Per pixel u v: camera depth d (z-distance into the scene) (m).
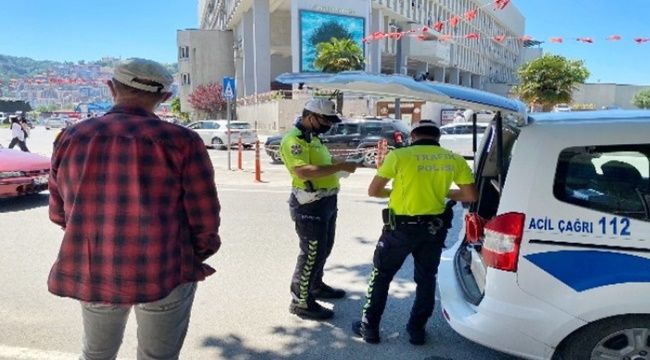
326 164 3.89
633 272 2.55
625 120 2.77
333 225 4.21
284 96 31.81
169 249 2.04
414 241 3.41
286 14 47.47
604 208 2.64
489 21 76.38
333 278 5.05
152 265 1.99
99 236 1.97
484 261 2.89
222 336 3.81
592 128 2.72
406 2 51.12
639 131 2.68
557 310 2.67
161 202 2.00
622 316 2.61
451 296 3.30
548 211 2.69
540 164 2.73
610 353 2.68
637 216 2.60
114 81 2.10
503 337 2.79
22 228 6.96
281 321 4.06
